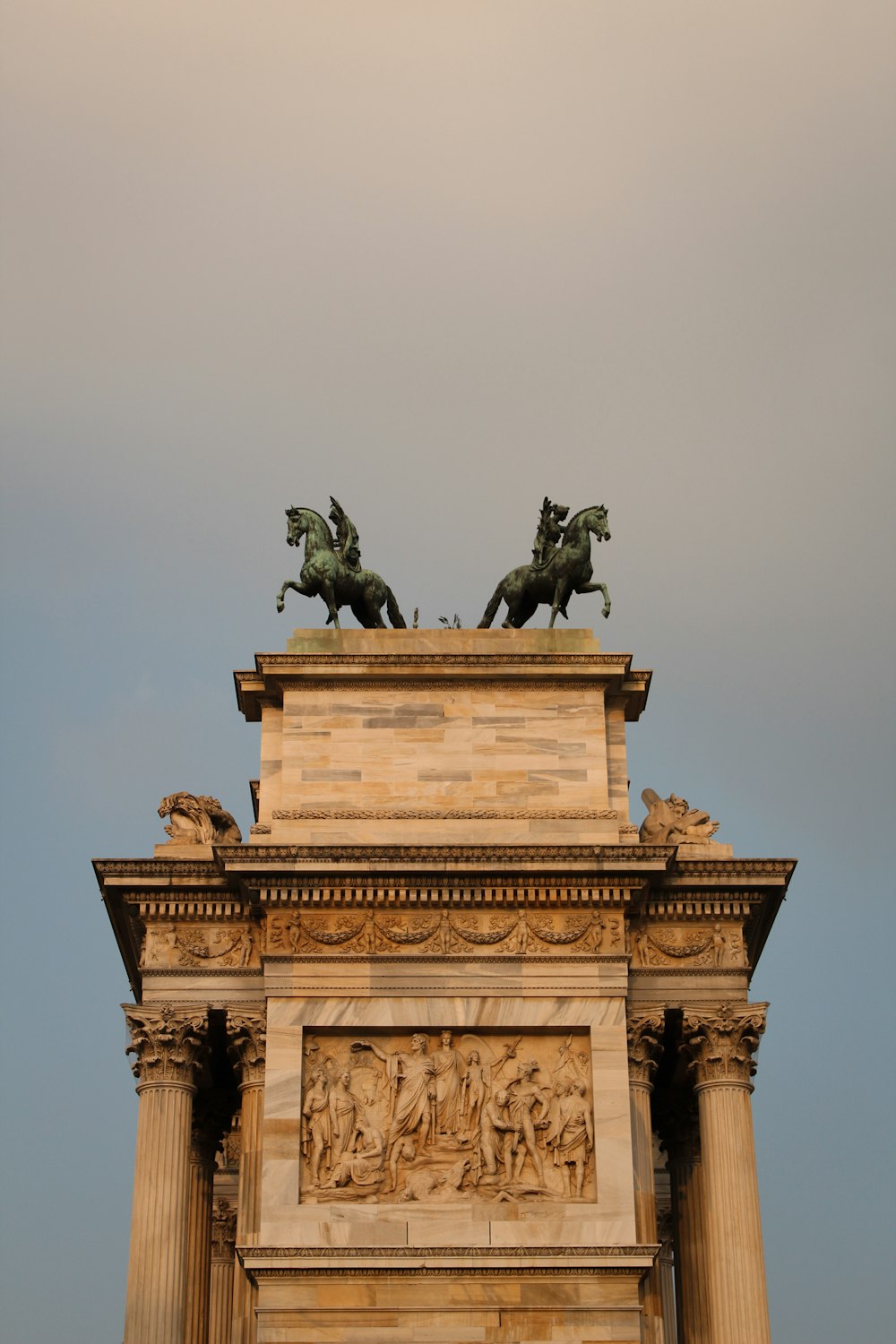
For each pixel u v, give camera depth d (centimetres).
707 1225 19712
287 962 19800
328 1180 19200
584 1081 19588
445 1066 19550
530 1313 18725
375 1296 18750
